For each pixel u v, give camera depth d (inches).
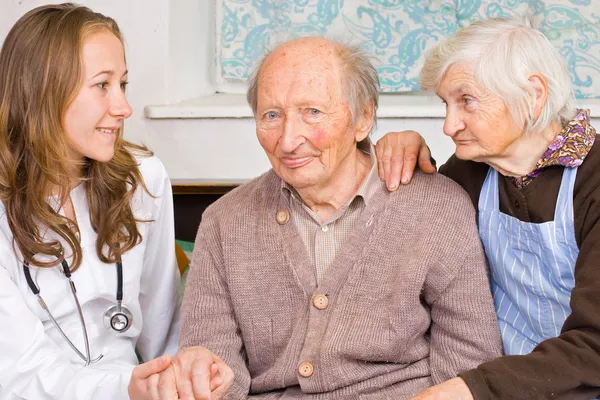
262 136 66.1
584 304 56.8
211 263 70.8
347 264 67.1
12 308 67.0
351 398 66.4
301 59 64.4
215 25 122.8
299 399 66.7
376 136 110.0
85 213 72.3
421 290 68.0
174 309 83.0
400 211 68.0
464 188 71.5
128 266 75.1
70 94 65.4
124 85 70.7
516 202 65.5
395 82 121.4
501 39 61.1
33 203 67.7
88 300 72.1
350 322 66.7
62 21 65.9
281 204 70.2
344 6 120.1
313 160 65.0
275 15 121.3
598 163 61.2
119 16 107.9
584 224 61.2
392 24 120.3
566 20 117.5
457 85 62.2
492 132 62.2
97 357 73.2
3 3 107.4
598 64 118.1
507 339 68.7
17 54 66.3
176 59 112.5
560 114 63.4
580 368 55.6
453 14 120.3
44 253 68.7
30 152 67.2
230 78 123.7
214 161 111.2
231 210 71.3
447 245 66.5
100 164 71.4
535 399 55.0
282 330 68.8
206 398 58.8
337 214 68.2
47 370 66.9
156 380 59.4
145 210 78.0
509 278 67.4
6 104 67.1
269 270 68.6
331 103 63.9
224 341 69.5
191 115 108.7
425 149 71.7
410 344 68.1
